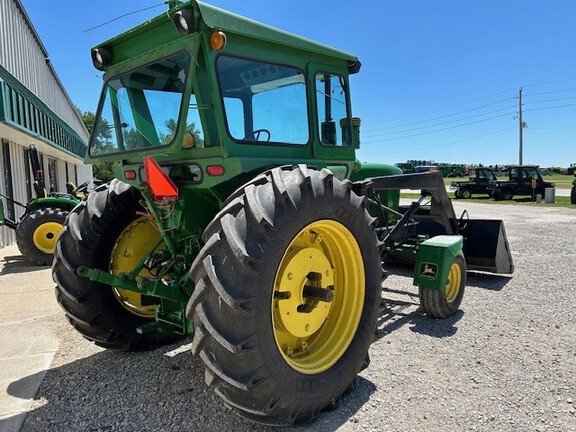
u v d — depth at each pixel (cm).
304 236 265
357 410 261
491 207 1791
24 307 483
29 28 1350
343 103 335
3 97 781
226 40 243
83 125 3231
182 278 273
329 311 281
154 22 257
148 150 269
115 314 331
